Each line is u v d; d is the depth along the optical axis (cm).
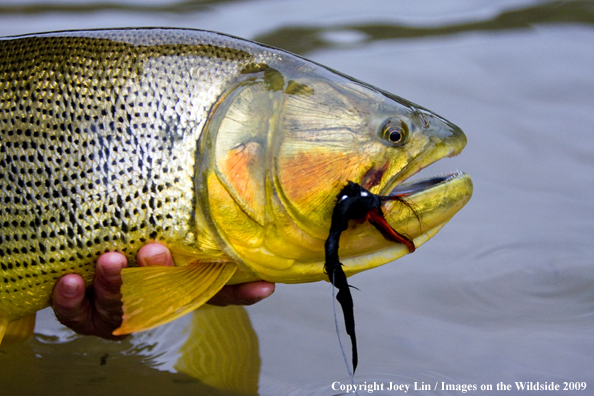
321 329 95
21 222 82
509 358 90
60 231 82
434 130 84
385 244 85
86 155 81
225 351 93
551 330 94
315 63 85
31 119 82
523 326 94
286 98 83
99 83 82
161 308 82
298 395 87
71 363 92
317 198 82
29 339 95
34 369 91
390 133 82
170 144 81
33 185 82
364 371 90
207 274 84
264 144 82
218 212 82
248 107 82
